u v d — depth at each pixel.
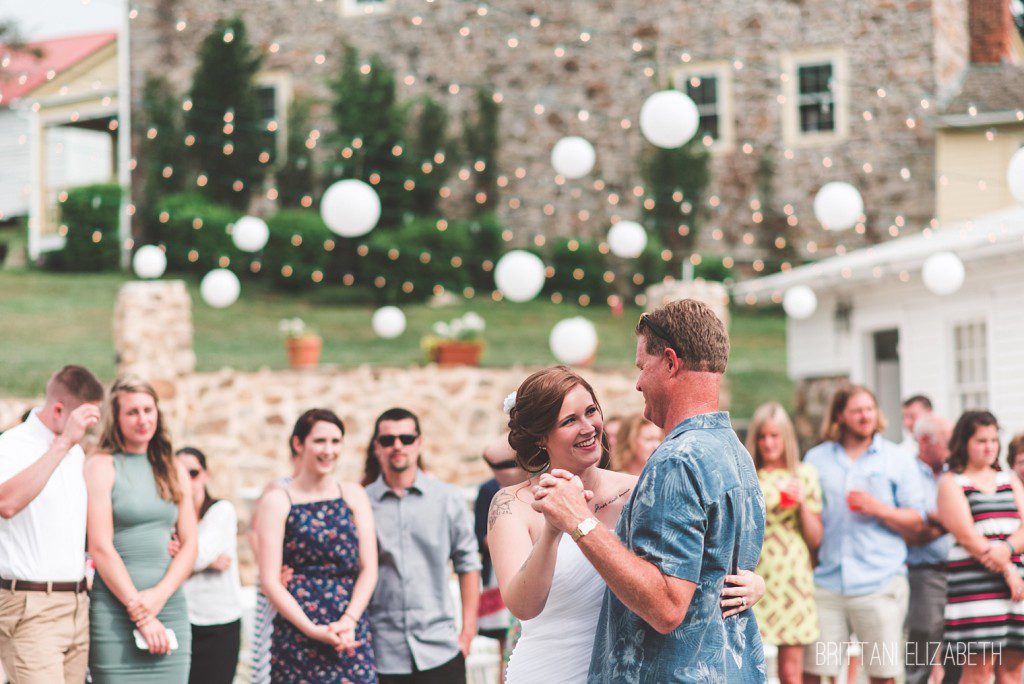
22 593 4.48
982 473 5.87
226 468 12.30
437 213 22.05
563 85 21.83
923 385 13.24
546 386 3.16
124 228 21.75
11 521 4.50
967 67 21.02
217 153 21.73
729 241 21.25
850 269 13.53
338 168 21.16
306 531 4.85
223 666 5.65
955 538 5.79
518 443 3.25
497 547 3.20
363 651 4.86
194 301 20.22
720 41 21.16
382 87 21.73
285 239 21.17
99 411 4.51
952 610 5.85
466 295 21.22
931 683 6.52
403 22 22.27
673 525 2.67
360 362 17.64
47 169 24.42
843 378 14.96
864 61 20.25
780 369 19.33
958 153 19.58
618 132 21.62
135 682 4.71
